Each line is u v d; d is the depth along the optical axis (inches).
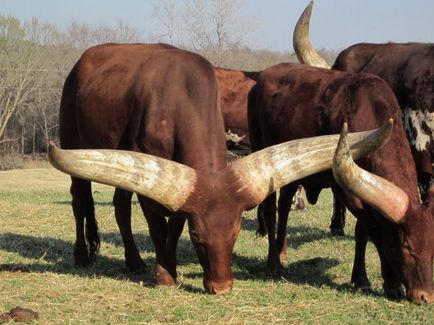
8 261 311.0
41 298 240.5
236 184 229.8
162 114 260.8
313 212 513.0
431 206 227.6
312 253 350.0
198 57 272.1
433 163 321.7
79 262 313.7
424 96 319.0
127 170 225.6
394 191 225.0
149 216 258.7
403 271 231.5
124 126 279.0
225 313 223.5
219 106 266.8
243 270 310.0
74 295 245.3
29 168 1371.8
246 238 393.4
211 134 255.9
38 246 349.4
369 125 259.3
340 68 362.0
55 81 1540.4
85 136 303.9
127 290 253.8
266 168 233.1
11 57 1462.8
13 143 1537.9
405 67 329.1
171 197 227.5
